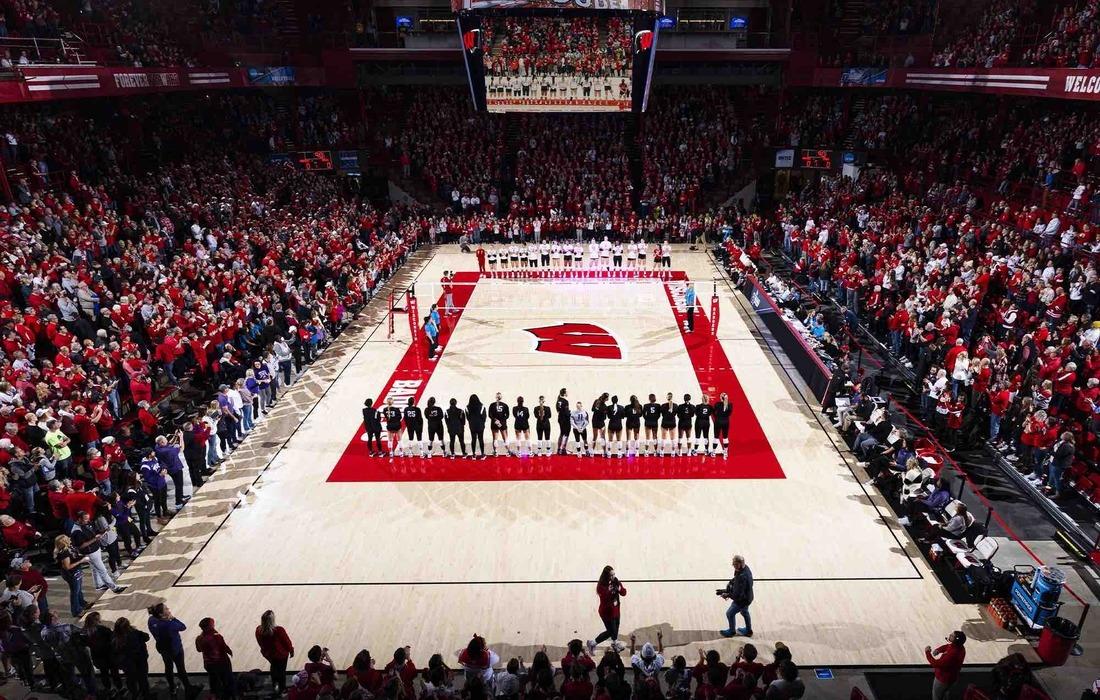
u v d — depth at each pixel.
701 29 43.94
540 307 28.84
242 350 22.00
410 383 21.91
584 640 11.99
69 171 27.12
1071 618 12.27
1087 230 22.75
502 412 17.61
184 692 11.16
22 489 14.47
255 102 41.88
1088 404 16.09
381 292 30.91
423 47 44.09
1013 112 33.47
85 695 11.07
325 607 12.84
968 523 13.66
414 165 41.06
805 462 17.39
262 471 17.27
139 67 28.83
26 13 26.77
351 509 15.73
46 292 19.59
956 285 22.44
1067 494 15.48
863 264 28.38
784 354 23.81
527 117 43.44
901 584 13.26
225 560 14.08
